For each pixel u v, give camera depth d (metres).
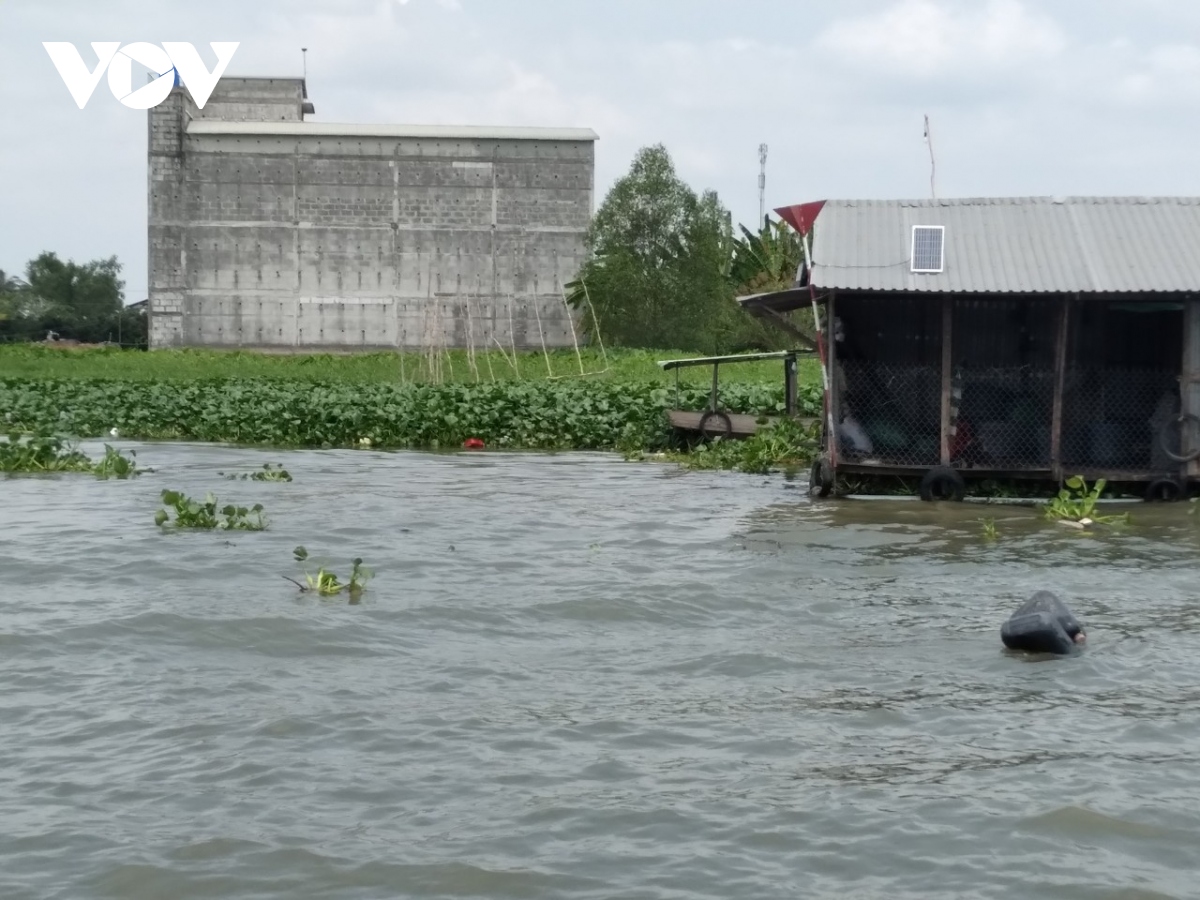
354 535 11.74
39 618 8.27
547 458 21.00
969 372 15.56
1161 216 15.23
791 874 4.73
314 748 6.00
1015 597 9.33
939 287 14.51
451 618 8.48
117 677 7.09
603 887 4.62
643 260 79.50
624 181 79.94
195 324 79.88
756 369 44.53
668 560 10.65
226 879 4.67
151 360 59.44
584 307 80.00
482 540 11.57
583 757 5.91
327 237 80.25
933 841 5.02
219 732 6.19
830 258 14.95
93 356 61.31
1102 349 16.12
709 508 14.05
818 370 42.66
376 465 19.34
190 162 79.31
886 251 14.96
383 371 52.22
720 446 19.75
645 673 7.30
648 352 63.69
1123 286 14.41
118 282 137.38
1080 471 14.95
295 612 8.50
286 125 79.81
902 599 9.23
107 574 9.71
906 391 15.62
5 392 30.97
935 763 5.86
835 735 6.23
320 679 7.11
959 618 8.66
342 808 5.31
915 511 13.95
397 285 80.75
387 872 4.73
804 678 7.21
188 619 8.23
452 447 23.59
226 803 5.35
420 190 80.50
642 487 16.25
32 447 17.94
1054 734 6.25
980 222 15.25
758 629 8.34
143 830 5.08
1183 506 14.53
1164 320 15.97
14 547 10.84
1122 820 5.20
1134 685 7.09
